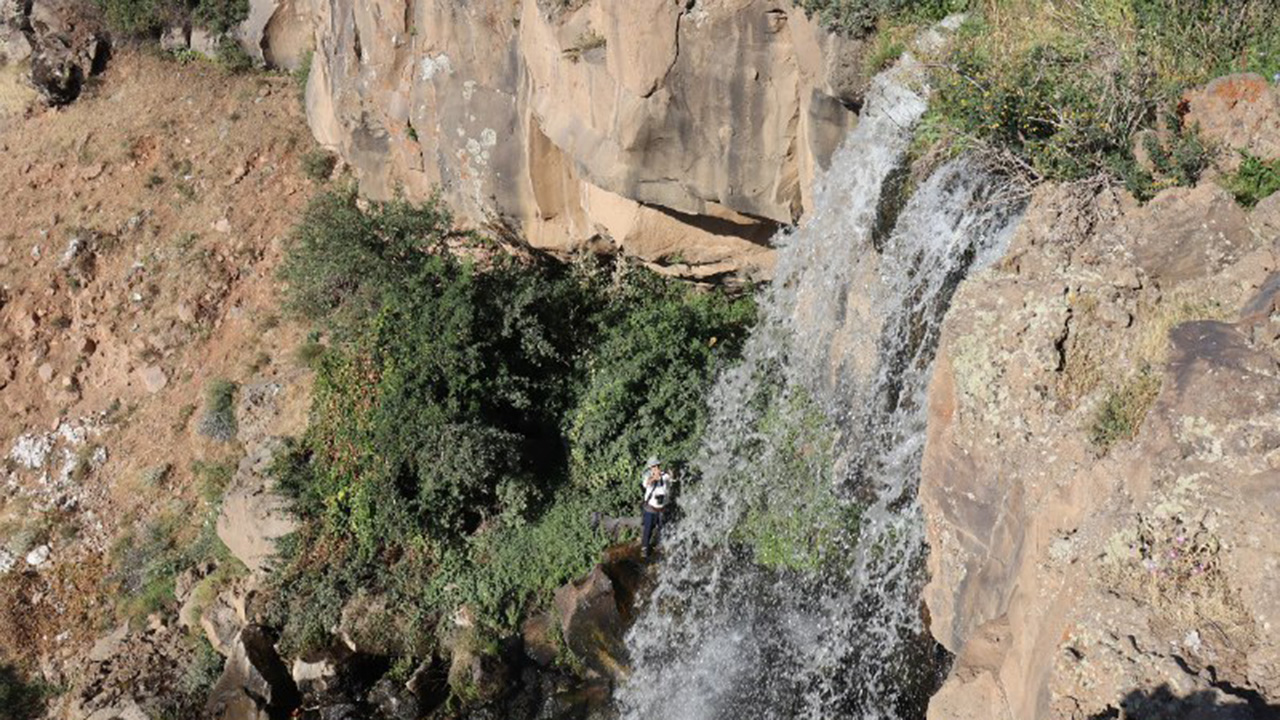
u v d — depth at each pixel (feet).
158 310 74.90
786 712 42.22
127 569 64.80
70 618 63.67
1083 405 26.84
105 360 74.54
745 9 42.75
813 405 48.21
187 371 72.43
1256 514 22.20
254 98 84.69
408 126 64.08
